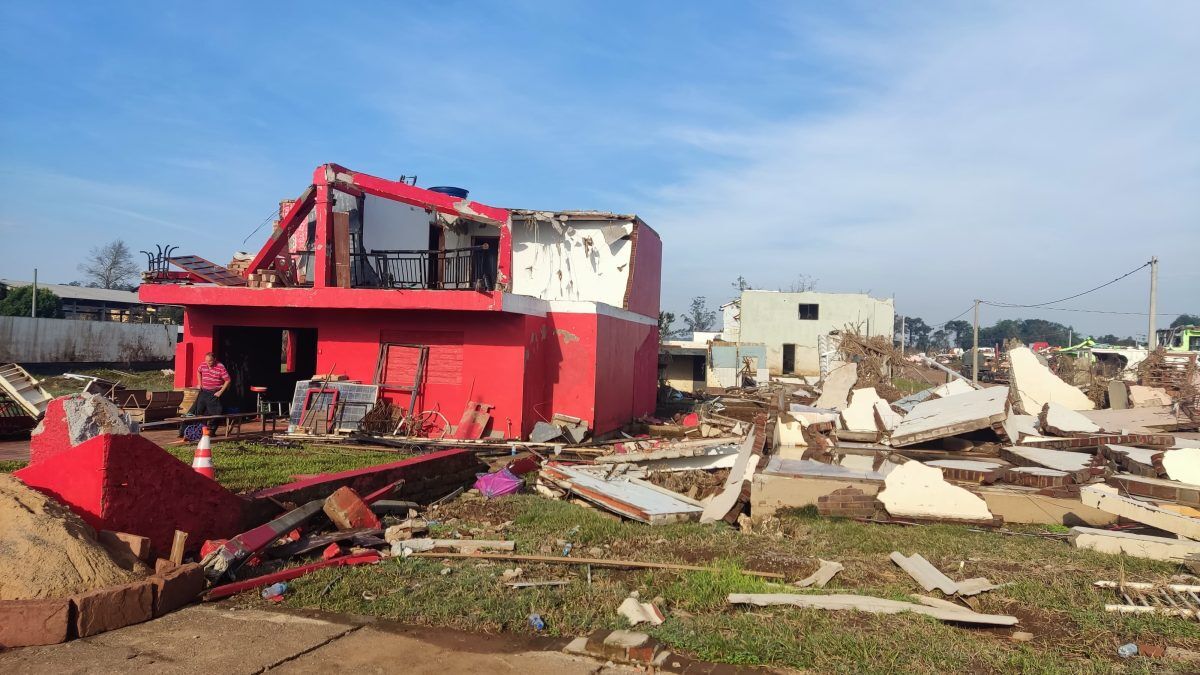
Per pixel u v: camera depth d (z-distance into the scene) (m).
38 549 5.18
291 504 7.78
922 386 37.59
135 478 6.12
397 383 15.54
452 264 20.34
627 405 19.55
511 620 5.33
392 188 15.62
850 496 8.88
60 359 32.47
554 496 10.12
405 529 7.50
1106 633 5.26
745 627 5.15
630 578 6.37
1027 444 12.49
